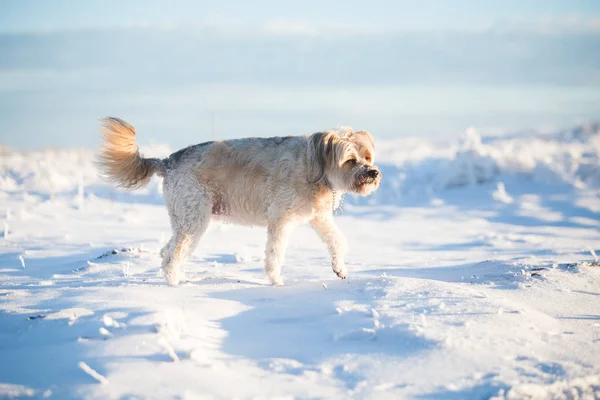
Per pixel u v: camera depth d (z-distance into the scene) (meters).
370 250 11.46
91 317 5.52
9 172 19.59
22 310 5.92
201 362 4.69
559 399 4.22
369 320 5.46
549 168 18.98
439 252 11.19
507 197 17.31
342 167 7.73
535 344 4.95
